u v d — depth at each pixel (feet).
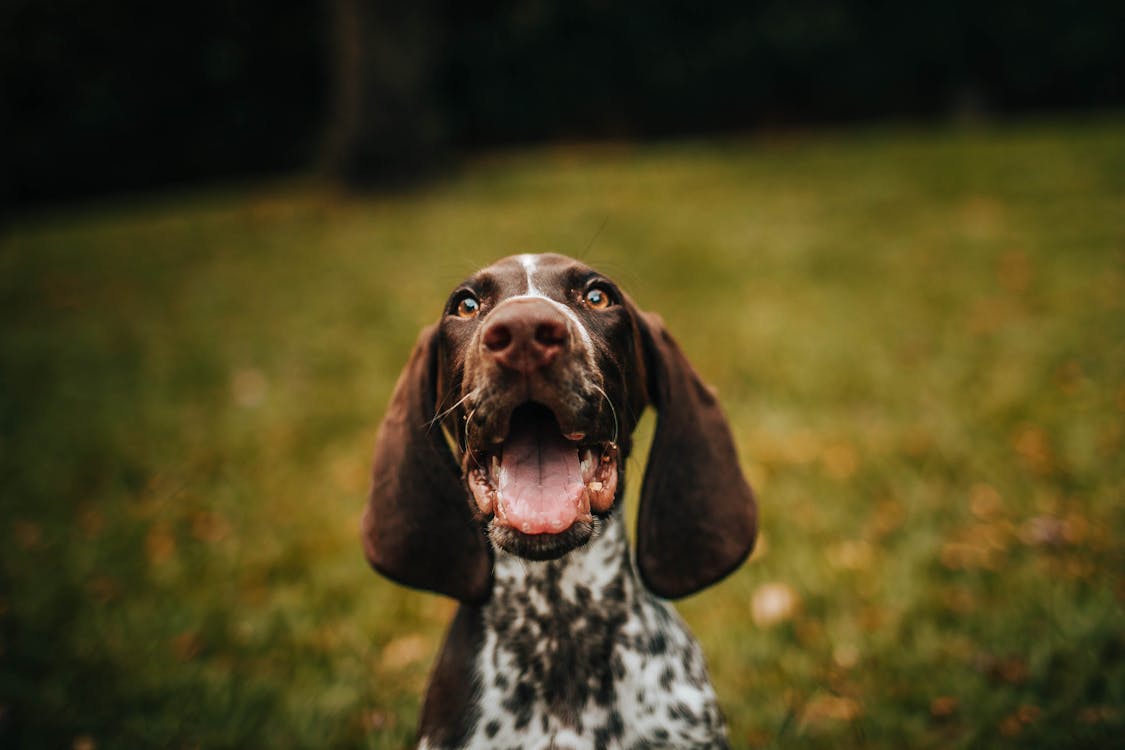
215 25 16.31
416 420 2.16
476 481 1.93
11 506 4.39
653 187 10.91
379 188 11.71
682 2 17.72
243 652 3.14
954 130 17.08
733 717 2.71
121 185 16.94
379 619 3.23
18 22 15.57
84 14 15.74
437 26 16.67
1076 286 6.33
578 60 17.58
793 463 4.04
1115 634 2.86
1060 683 2.73
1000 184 9.74
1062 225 7.97
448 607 3.30
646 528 2.15
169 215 12.05
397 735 2.72
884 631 2.99
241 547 3.76
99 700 2.95
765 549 3.45
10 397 5.90
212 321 7.11
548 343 1.76
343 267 8.22
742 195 10.18
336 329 6.51
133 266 9.16
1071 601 3.01
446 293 6.95
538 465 1.89
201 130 16.93
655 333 2.19
